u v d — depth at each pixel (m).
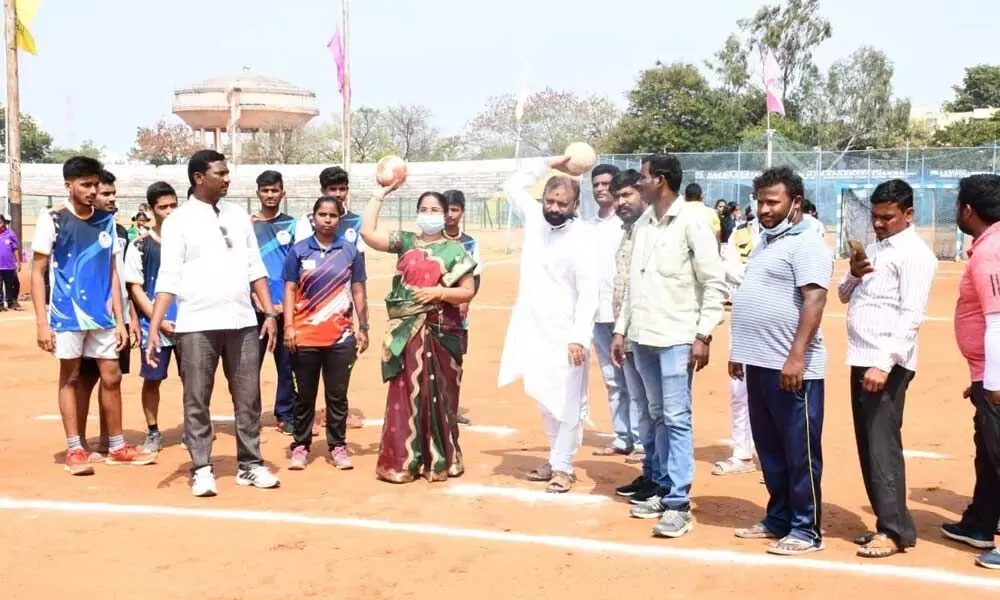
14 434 8.84
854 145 64.50
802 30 63.62
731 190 34.00
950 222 32.94
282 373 8.90
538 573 5.25
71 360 7.34
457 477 7.39
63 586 5.05
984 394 5.53
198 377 6.82
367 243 7.36
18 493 6.80
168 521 6.15
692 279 6.04
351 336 7.65
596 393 11.38
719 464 7.54
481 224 53.00
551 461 7.08
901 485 5.60
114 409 7.68
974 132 58.44
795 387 5.45
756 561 5.46
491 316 18.30
